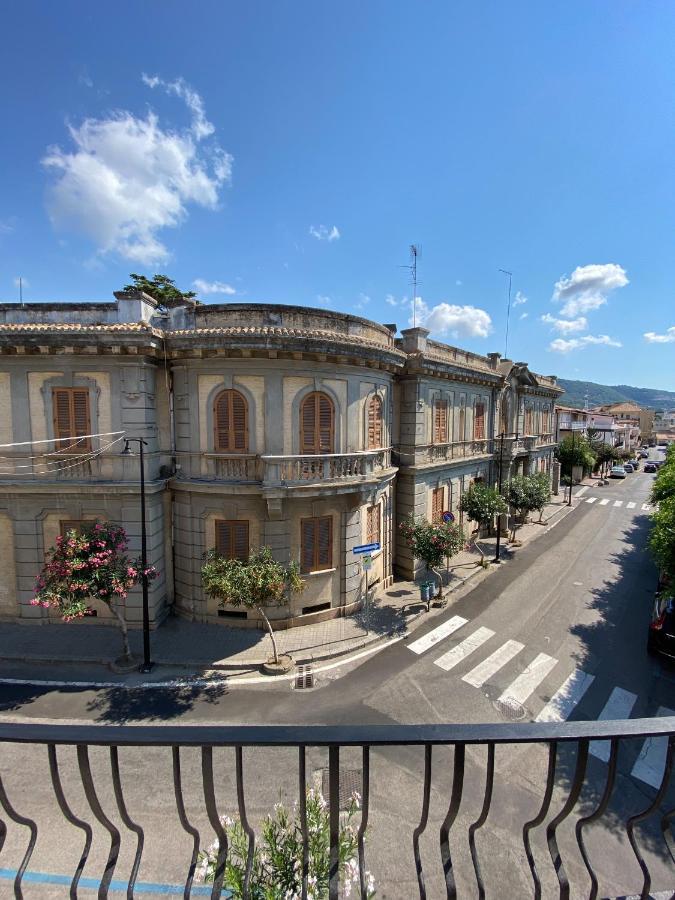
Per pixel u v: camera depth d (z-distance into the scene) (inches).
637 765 366.3
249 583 469.4
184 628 582.6
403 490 765.9
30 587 582.2
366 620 590.2
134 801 320.8
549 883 273.3
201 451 578.2
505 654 539.2
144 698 446.0
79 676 482.0
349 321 600.7
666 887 271.3
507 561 883.4
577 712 435.5
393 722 418.0
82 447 564.4
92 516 576.1
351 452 605.9
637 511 1358.3
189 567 595.8
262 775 346.0
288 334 528.1
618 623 621.9
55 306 553.9
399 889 267.1
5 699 441.4
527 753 375.9
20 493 564.7
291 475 555.5
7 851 283.9
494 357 1037.8
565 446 1829.5
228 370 557.6
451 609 664.4
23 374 558.9
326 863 166.1
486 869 279.6
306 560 601.0
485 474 1014.4
